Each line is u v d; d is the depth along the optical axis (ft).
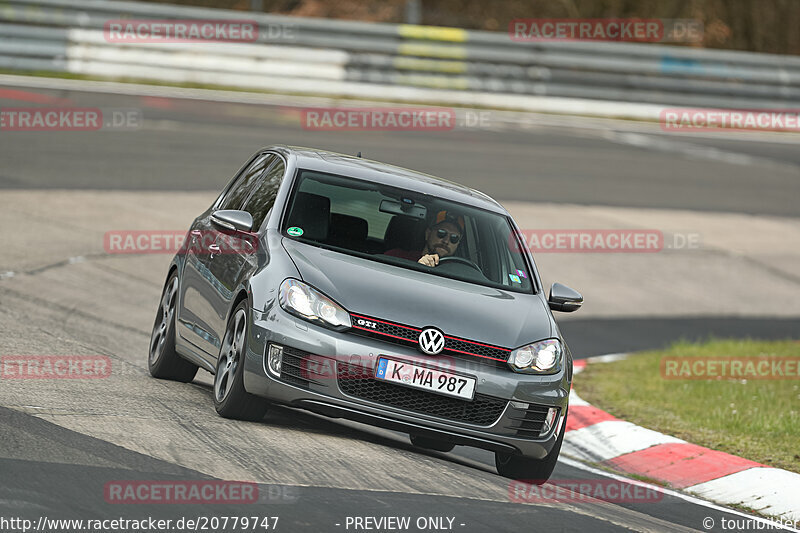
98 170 221.87
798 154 360.89
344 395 80.07
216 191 220.02
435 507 68.44
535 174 277.64
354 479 72.13
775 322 199.11
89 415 79.61
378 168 101.35
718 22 499.10
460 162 275.18
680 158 328.08
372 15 477.36
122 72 326.03
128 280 159.74
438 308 83.87
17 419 75.15
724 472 99.04
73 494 60.75
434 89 354.54
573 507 76.13
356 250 89.81
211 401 94.38
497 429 82.43
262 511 61.87
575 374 142.92
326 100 336.49
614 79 376.89
